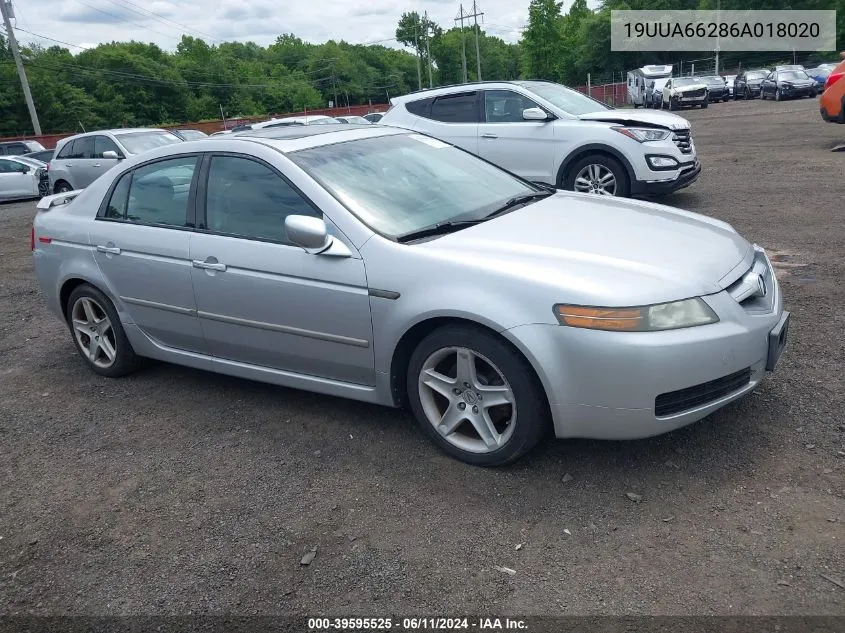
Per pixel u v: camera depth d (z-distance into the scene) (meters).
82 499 3.50
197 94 96.12
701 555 2.71
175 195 4.34
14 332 6.33
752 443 3.42
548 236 3.54
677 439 3.52
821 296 5.38
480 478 3.36
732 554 2.70
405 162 4.30
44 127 67.25
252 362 4.18
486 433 3.36
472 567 2.77
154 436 4.09
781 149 14.28
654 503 3.04
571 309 3.02
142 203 4.53
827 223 7.63
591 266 3.19
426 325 3.42
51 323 6.53
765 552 2.69
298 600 2.68
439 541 2.93
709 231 3.77
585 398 3.06
